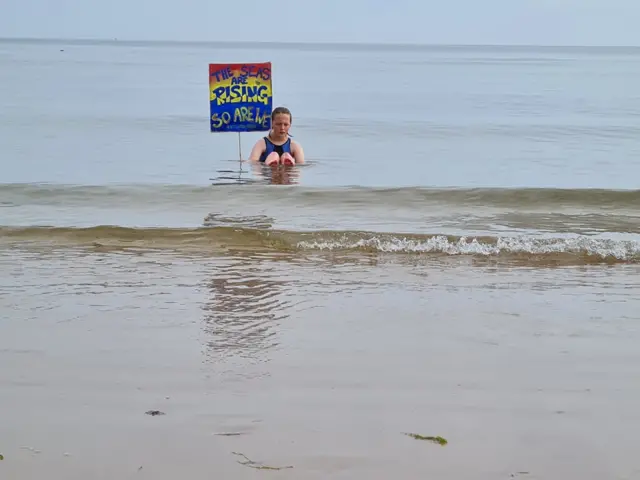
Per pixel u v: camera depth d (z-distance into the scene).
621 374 4.80
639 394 4.50
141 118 21.58
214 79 11.02
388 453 3.76
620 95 36.78
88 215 9.17
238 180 11.41
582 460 3.72
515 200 9.97
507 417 4.18
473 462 3.69
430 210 9.55
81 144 15.63
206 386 4.54
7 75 48.38
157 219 8.98
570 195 10.03
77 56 110.75
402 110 26.70
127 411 4.20
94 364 4.86
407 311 5.98
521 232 8.55
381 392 4.48
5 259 7.34
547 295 6.43
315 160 13.76
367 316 5.85
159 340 5.29
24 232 8.14
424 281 6.80
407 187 10.30
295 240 7.97
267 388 4.52
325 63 96.75
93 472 3.56
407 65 92.88
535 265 7.36
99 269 7.05
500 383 4.64
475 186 11.64
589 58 174.12
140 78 47.81
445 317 5.85
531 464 3.68
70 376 4.67
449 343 5.30
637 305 6.19
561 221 9.09
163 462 3.65
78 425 4.03
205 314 5.85
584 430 4.04
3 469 3.58
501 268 7.25
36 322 5.64
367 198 9.98
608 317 5.89
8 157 13.80
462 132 19.33
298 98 32.69
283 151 12.84
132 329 5.51
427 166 13.59
